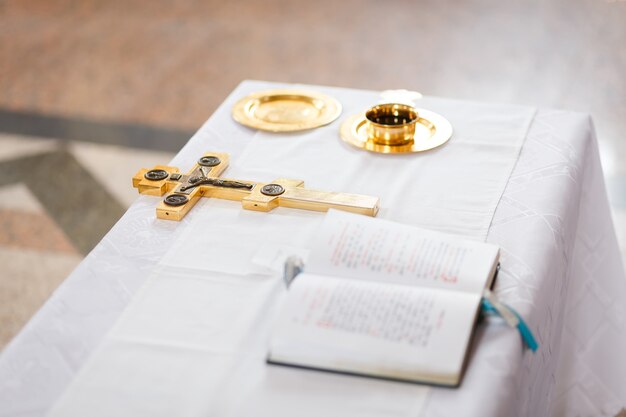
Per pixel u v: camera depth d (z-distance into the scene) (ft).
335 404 4.60
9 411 4.64
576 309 6.24
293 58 12.06
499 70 11.53
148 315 4.99
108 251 5.34
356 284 4.91
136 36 12.82
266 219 5.53
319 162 5.99
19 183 9.18
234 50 12.34
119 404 4.63
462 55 12.03
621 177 9.02
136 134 10.05
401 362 4.66
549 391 5.58
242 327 4.92
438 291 4.87
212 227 5.49
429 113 6.38
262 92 6.64
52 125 10.27
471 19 13.23
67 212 8.78
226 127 6.35
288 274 5.06
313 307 4.82
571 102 10.60
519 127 6.25
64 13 13.64
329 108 6.47
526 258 5.24
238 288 5.11
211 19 13.38
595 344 6.34
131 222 5.54
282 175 5.89
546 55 11.92
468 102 6.55
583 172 6.06
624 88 10.89
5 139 9.95
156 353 4.82
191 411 4.59
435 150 6.06
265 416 4.57
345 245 5.13
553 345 5.54
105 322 4.97
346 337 4.72
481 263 5.05
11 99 10.94
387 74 11.53
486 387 4.65
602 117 10.19
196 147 6.15
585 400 6.23
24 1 14.12
